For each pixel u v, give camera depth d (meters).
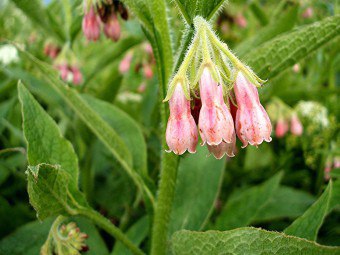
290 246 0.05
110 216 0.12
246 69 0.06
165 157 0.07
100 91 0.12
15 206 0.11
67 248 0.07
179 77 0.06
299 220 0.06
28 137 0.07
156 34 0.07
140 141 0.08
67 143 0.07
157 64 0.07
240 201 0.09
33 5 0.10
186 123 0.05
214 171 0.09
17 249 0.09
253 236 0.05
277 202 0.10
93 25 0.10
